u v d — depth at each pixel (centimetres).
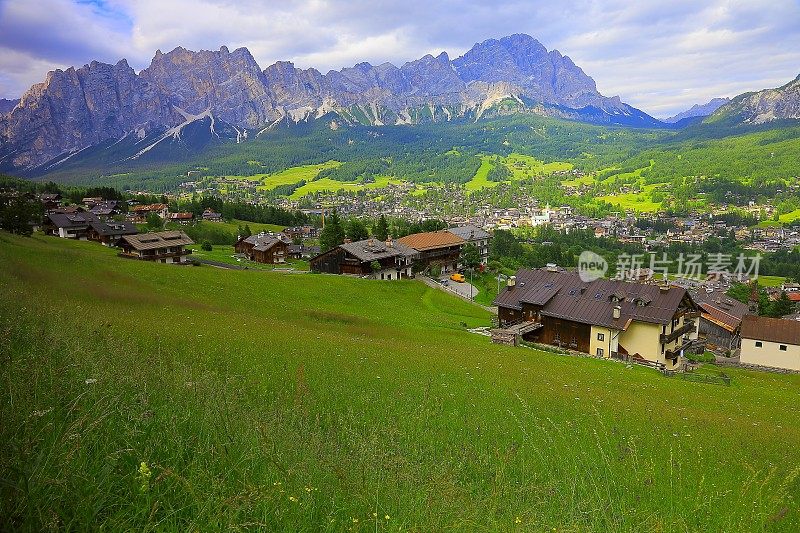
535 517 842
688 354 7188
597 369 4603
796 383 5772
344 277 8862
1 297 1695
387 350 3500
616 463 1380
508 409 1983
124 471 665
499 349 5125
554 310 6625
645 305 6225
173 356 1695
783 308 10862
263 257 12850
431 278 10881
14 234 8219
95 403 774
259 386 1585
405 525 711
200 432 823
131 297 4272
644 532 887
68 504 541
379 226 13475
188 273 6575
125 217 17575
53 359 1000
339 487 780
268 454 787
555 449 1435
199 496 620
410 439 1360
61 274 4634
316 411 1431
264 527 610
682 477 1351
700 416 2577
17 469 527
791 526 1080
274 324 4162
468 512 790
